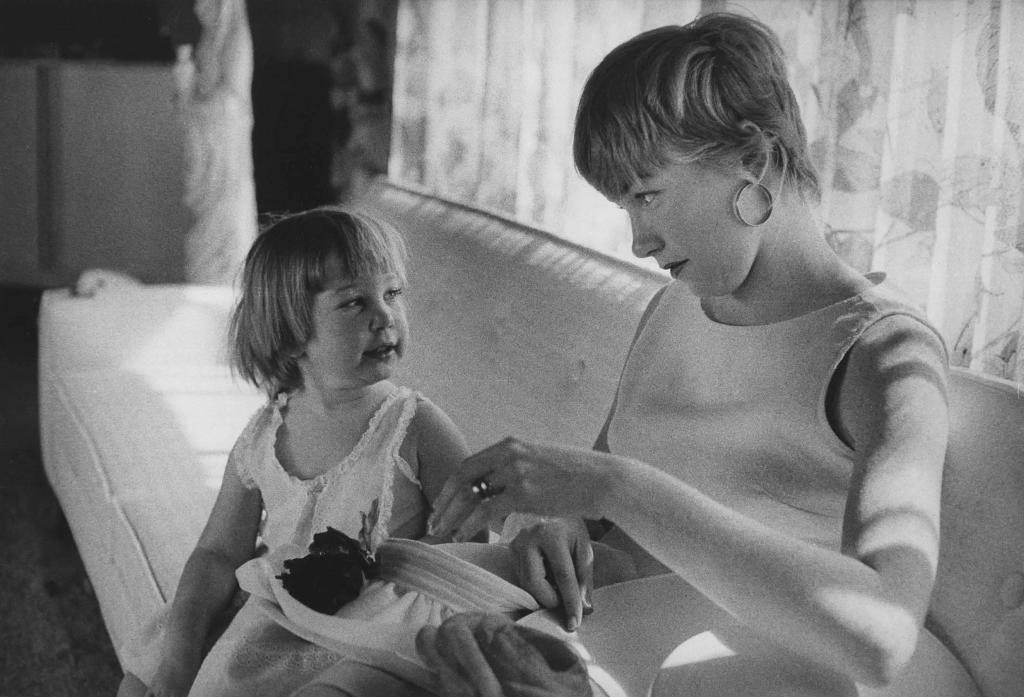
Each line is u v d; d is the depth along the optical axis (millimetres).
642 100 1149
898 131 1770
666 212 1195
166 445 2213
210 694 1327
